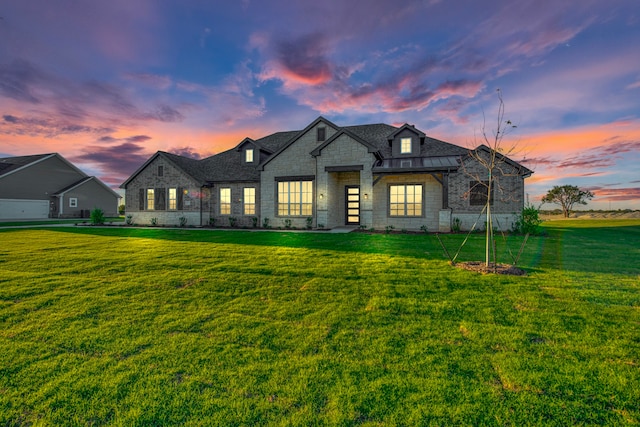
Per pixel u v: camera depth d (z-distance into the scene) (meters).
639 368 3.11
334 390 2.78
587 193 40.41
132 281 6.64
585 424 2.33
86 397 2.73
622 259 8.80
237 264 8.27
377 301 5.21
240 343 3.75
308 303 5.22
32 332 4.11
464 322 4.31
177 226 22.45
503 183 17.12
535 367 3.13
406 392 2.74
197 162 25.88
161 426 2.36
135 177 24.02
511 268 7.31
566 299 5.25
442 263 8.26
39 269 7.80
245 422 2.38
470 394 2.70
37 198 38.06
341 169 18.28
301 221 19.56
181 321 4.45
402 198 18.69
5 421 2.43
